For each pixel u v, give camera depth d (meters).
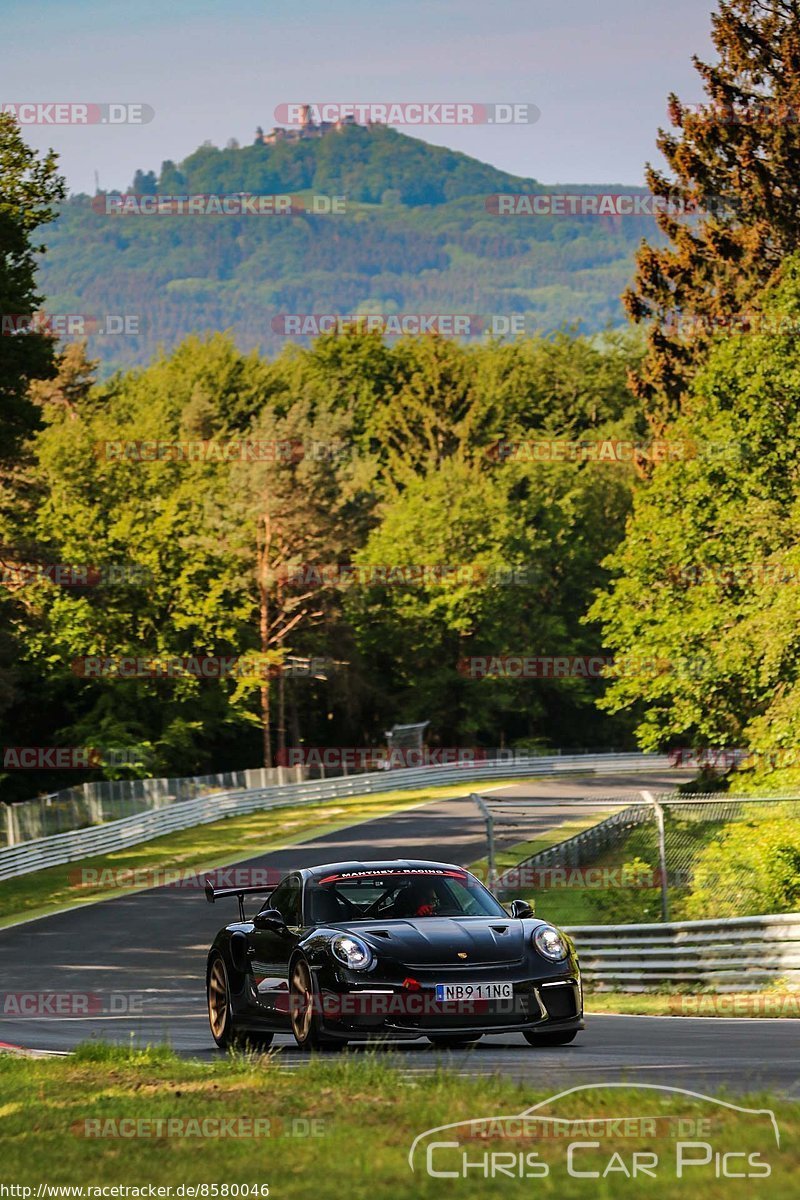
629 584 113.75
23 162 118.25
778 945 52.81
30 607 151.75
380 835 135.38
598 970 58.19
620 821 97.44
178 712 194.62
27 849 114.62
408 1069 25.30
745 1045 29.97
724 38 143.88
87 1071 28.16
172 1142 19.44
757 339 109.56
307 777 184.25
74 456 193.50
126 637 190.75
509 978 29.00
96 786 131.50
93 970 70.56
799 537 106.56
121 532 188.50
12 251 120.56
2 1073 29.09
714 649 104.62
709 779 116.88
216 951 34.78
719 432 110.12
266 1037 34.00
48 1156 19.02
